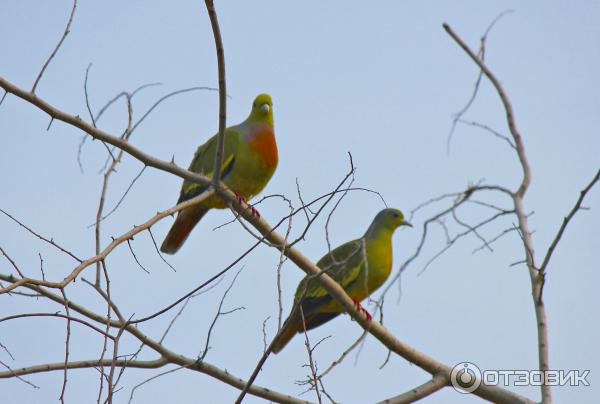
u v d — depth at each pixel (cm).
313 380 793
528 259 945
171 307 795
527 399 1033
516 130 1019
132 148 1000
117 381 752
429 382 1036
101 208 926
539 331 911
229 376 1054
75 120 969
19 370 1001
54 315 755
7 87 936
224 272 816
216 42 970
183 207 995
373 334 1047
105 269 815
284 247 824
